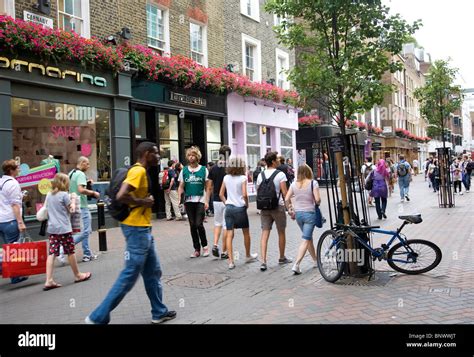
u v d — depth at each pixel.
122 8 13.02
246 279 6.49
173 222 13.19
